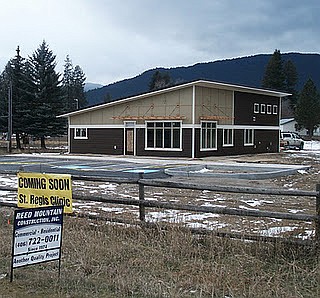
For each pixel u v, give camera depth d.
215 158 35.97
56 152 45.72
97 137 40.41
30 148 52.47
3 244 8.24
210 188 8.39
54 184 9.33
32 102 50.97
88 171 23.80
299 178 22.06
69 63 119.19
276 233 8.67
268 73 101.12
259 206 12.97
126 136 38.75
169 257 7.43
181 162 31.17
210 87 37.00
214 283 6.29
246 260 7.13
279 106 46.72
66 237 8.43
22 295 5.91
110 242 8.22
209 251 7.57
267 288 6.11
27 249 6.32
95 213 10.91
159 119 36.72
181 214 10.91
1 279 6.48
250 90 41.06
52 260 6.58
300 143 53.44
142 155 37.81
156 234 8.50
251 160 33.97
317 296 5.93
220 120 38.19
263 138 44.19
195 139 35.50
